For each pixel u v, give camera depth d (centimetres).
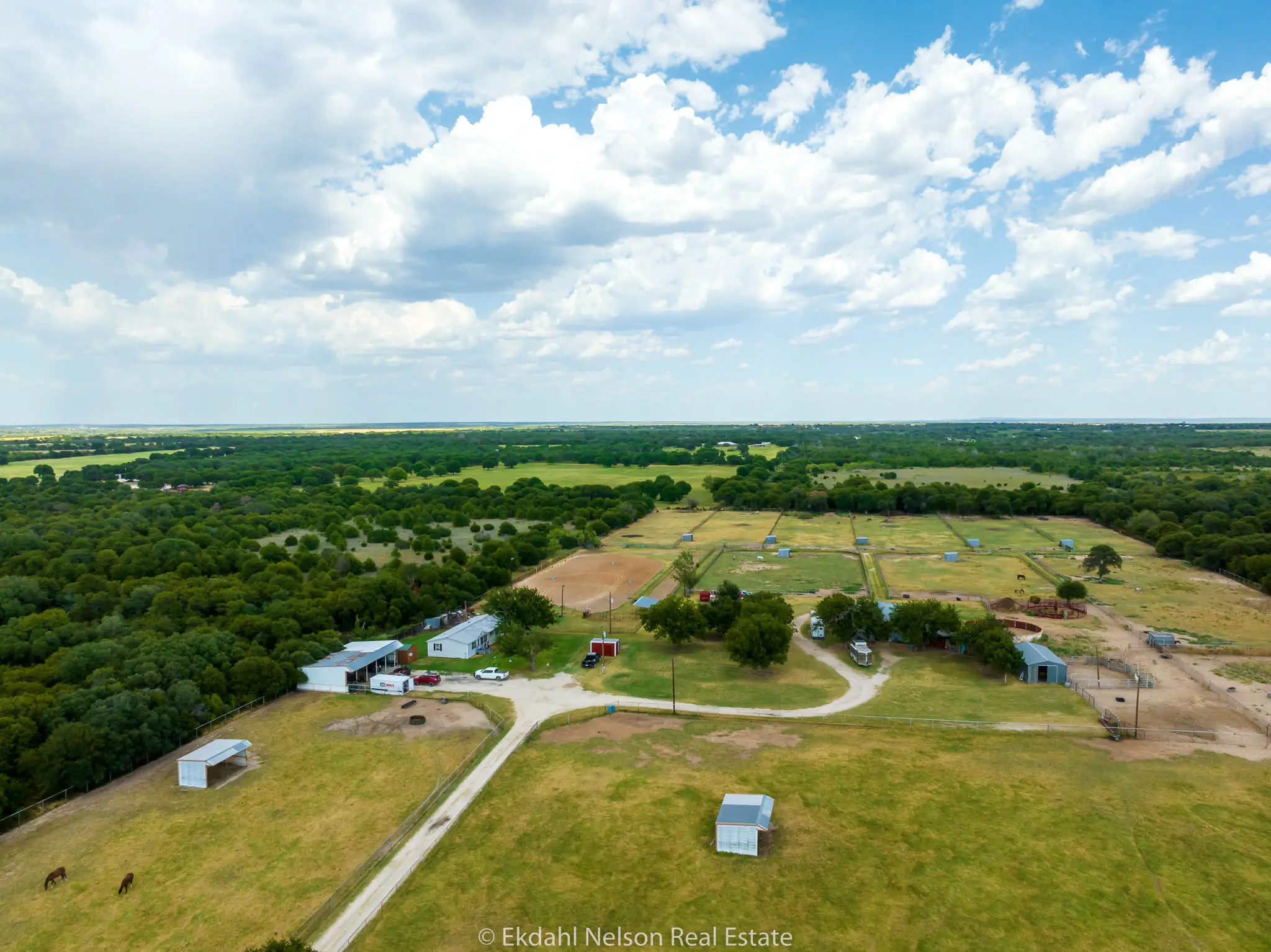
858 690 8700
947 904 4800
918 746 7119
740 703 8331
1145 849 5362
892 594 13462
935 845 5450
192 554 13950
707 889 4994
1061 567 15750
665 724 7731
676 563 15088
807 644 10538
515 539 16688
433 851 5456
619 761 6856
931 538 19675
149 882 5125
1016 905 4778
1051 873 5106
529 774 6631
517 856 5378
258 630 9575
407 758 7019
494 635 10775
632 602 13038
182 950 4456
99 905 4894
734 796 5844
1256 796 6069
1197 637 10562
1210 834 5531
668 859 5331
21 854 5491
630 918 4706
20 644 8744
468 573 13350
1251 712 7850
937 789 6262
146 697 7231
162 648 8306
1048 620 11600
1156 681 8862
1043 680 8875
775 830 5684
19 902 4934
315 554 15688
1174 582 14200
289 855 5450
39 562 12925
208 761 6488
